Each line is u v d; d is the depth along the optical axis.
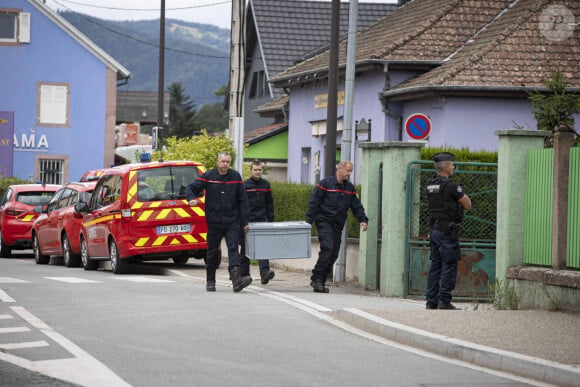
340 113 53.88
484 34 48.34
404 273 28.20
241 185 26.86
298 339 17.80
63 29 82.94
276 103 69.94
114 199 34.12
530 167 23.03
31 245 47.69
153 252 33.53
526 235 23.05
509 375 14.91
